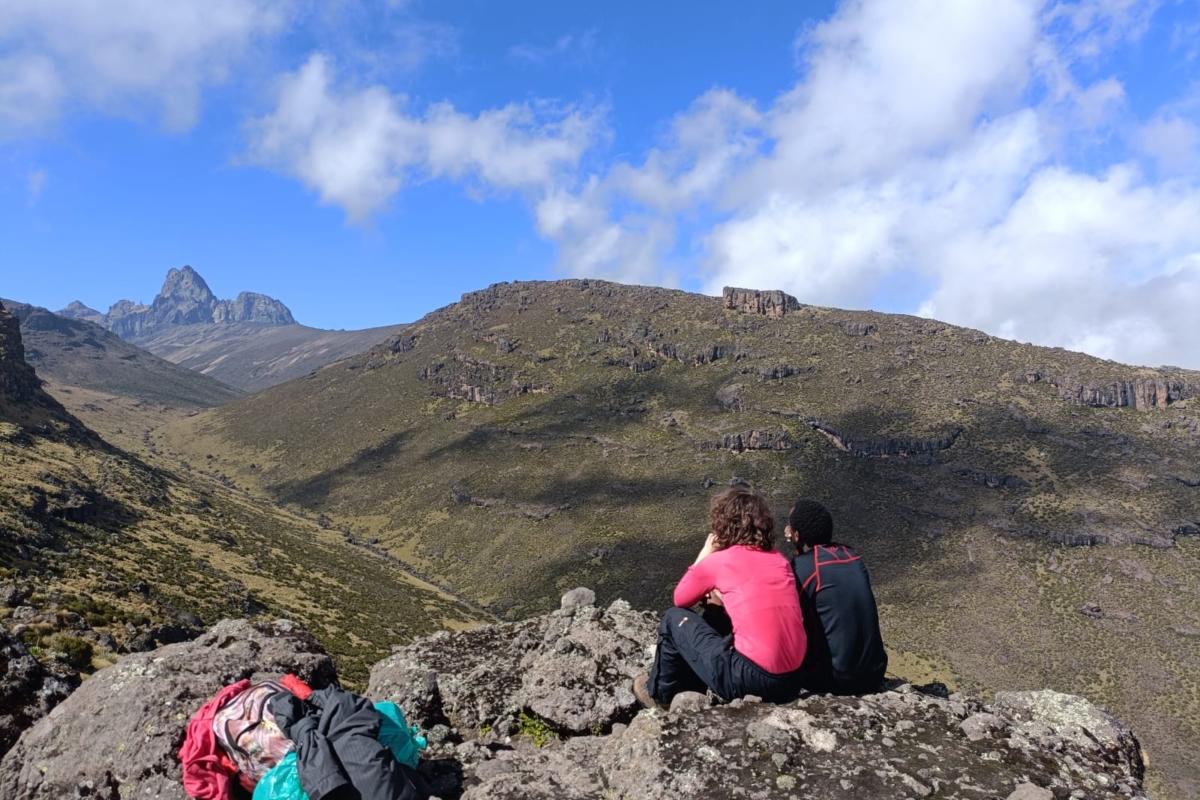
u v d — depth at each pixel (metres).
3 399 128.00
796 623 5.83
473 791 5.42
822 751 5.20
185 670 6.18
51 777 5.50
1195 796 78.31
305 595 88.69
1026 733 5.61
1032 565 138.38
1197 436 170.62
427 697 7.95
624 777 5.23
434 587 154.88
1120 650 112.12
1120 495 154.38
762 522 6.16
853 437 187.00
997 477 165.25
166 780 5.20
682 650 6.15
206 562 87.38
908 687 6.64
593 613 9.16
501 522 193.50
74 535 74.19
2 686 6.95
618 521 178.38
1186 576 130.25
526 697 7.61
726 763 5.09
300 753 4.59
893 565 144.12
